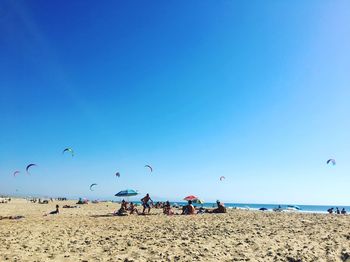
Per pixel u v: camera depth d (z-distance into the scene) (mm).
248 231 16516
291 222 21328
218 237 14523
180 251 11555
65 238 14727
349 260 10352
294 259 10273
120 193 31953
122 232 16719
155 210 43906
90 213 36969
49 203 72625
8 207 49781
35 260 10242
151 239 14164
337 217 26609
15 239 14445
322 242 13344
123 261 10156
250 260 10172
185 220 23203
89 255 11031
